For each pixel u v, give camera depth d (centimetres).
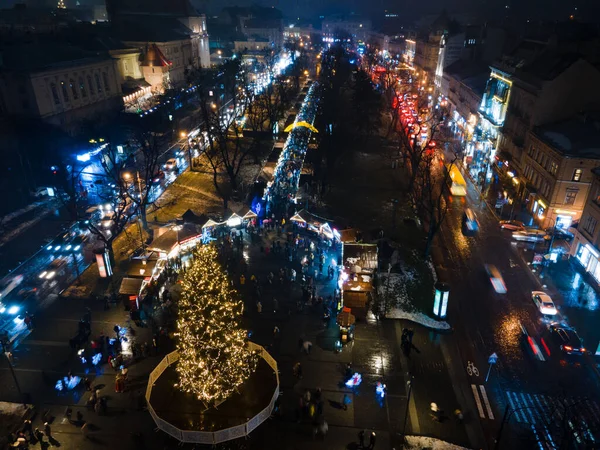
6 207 5491
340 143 8125
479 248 4881
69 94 7219
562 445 2402
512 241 5022
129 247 4744
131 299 3669
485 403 2898
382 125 9912
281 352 3278
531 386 3042
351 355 3275
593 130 4997
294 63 19000
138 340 3372
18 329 3481
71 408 2778
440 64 11612
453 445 2584
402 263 4547
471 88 8531
